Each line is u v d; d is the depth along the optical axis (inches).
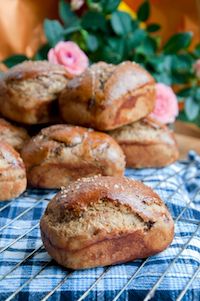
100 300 16.3
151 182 24.2
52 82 25.1
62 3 34.8
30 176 23.4
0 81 25.4
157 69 35.4
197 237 19.3
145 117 26.0
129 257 17.6
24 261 17.8
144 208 17.6
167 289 16.4
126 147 25.4
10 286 16.7
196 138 37.0
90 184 18.0
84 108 23.9
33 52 36.3
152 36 37.7
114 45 34.7
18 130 25.1
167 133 26.2
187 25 39.6
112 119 23.9
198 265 17.6
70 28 34.3
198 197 24.5
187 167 27.1
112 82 24.0
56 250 17.2
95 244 17.0
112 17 34.1
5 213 21.5
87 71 24.7
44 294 16.4
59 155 23.1
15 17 34.8
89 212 17.3
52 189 23.6
